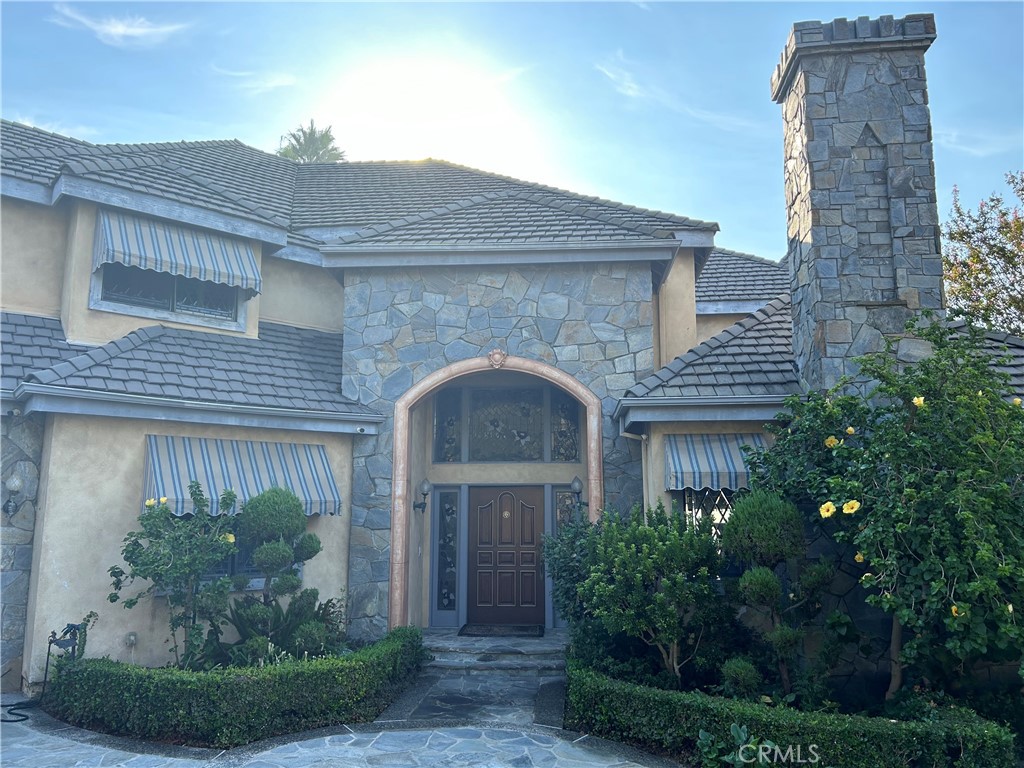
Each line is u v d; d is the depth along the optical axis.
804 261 13.09
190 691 9.75
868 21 12.96
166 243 15.00
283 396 14.59
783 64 13.77
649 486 13.75
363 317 16.19
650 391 13.11
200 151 21.31
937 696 9.49
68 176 13.82
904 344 12.13
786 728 8.48
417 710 11.40
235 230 16.16
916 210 12.56
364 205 20.08
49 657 11.43
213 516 12.59
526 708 11.53
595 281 15.69
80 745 9.56
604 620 10.41
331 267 16.27
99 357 12.91
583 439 18.09
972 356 10.47
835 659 10.07
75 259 14.16
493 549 18.02
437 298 16.05
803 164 13.13
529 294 15.80
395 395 15.75
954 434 9.42
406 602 15.30
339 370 16.61
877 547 9.22
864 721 8.44
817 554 11.52
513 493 18.22
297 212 19.61
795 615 10.70
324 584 14.70
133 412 12.47
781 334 14.60
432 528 18.08
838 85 13.09
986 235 25.95
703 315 21.55
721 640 11.12
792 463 10.98
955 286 26.36
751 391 12.91
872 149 12.88
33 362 12.81
